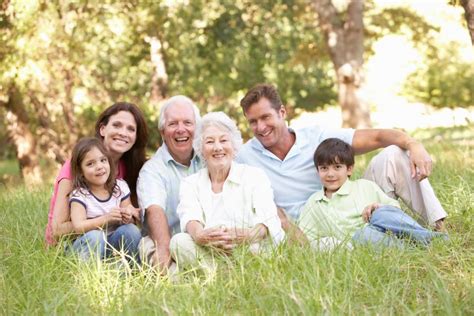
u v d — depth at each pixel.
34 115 17.20
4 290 4.59
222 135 5.41
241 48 22.12
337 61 19.91
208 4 20.50
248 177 5.48
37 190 9.05
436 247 5.03
